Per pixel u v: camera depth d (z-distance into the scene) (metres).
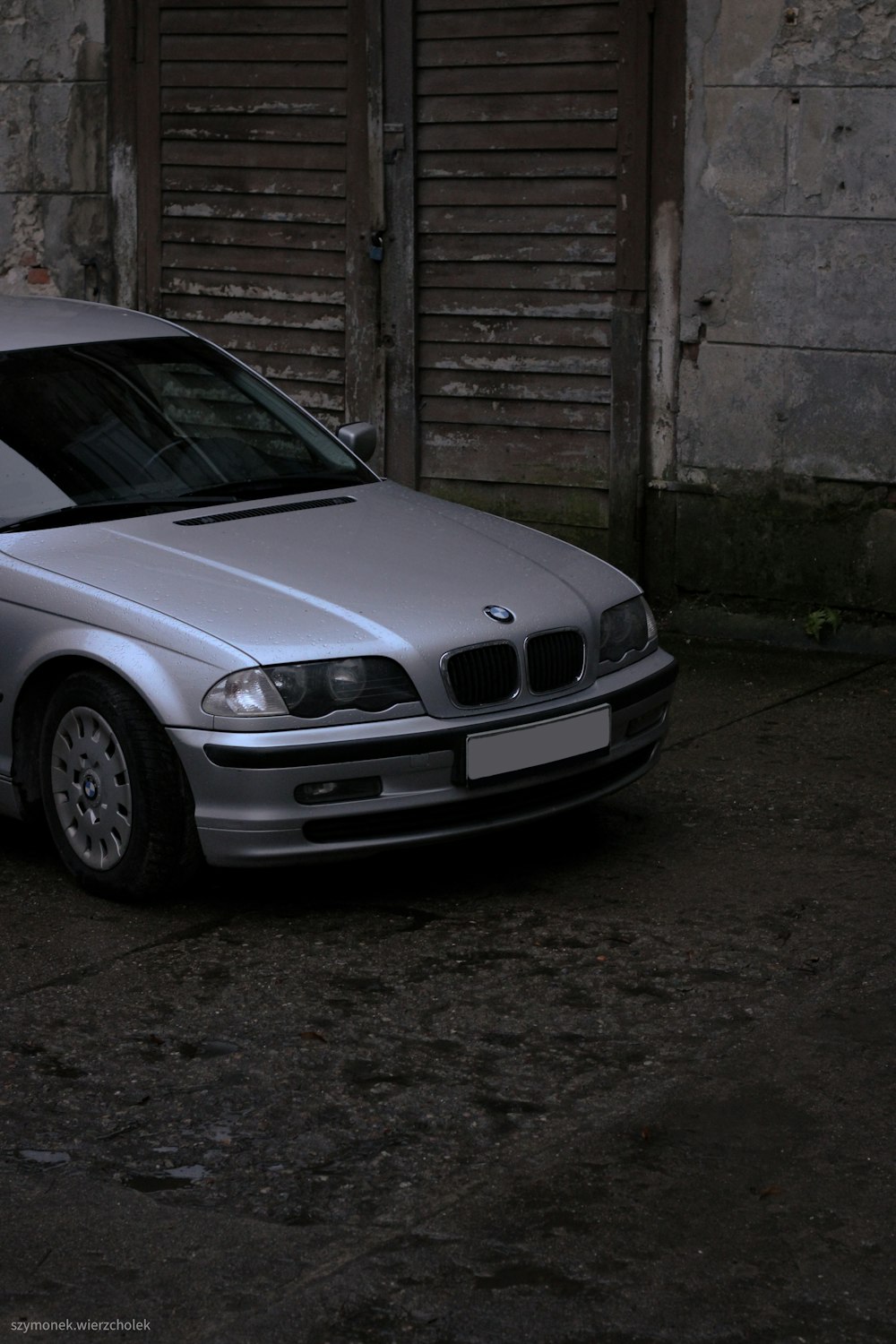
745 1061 4.10
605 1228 3.39
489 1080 4.03
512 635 5.00
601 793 5.30
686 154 8.05
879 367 7.74
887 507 7.88
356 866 5.45
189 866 5.00
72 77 9.79
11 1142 3.77
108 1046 4.23
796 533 8.10
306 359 9.41
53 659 5.10
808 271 7.83
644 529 8.53
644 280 8.27
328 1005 4.44
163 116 9.59
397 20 8.70
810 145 7.71
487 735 4.88
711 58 7.89
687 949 4.76
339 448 6.32
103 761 5.04
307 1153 3.70
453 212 8.79
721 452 8.23
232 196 9.46
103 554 5.21
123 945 4.84
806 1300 3.15
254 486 5.81
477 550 5.45
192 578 5.05
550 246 8.54
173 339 6.40
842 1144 3.71
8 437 5.64
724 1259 3.28
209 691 4.73
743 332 8.05
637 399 8.39
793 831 5.73
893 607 7.94
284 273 9.38
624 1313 3.12
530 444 8.80
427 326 8.99
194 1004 4.45
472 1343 3.04
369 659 4.79
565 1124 3.81
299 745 4.68
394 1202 3.50
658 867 5.41
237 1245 3.35
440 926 4.95
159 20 9.47
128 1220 3.45
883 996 4.44
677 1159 3.65
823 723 6.97
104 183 9.86
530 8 8.35
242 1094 3.97
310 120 9.12
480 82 8.58
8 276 10.30
